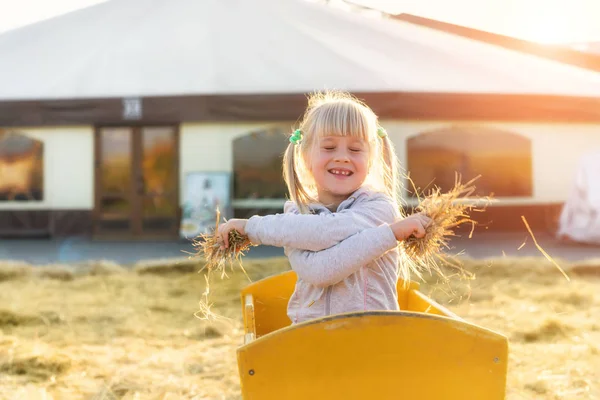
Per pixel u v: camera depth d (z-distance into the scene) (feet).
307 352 5.83
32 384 10.85
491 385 5.90
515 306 16.83
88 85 41.27
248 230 7.11
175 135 41.60
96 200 41.93
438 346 5.88
